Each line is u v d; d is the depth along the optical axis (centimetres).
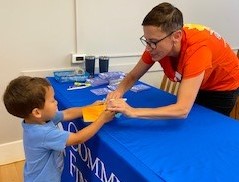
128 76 157
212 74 147
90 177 124
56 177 117
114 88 175
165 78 237
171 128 120
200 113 137
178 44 123
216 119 131
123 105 119
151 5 256
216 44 136
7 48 205
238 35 328
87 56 225
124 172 95
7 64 208
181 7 277
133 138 110
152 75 283
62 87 177
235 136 114
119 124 123
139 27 256
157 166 91
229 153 101
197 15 291
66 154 149
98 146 112
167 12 115
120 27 246
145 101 152
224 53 142
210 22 303
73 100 153
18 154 229
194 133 116
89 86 180
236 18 322
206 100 161
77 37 228
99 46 241
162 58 134
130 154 98
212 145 106
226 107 162
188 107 115
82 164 131
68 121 136
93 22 231
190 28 130
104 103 138
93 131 111
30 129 109
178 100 117
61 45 223
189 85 117
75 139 108
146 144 105
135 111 116
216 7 301
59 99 156
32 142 108
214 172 88
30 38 210
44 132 107
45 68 222
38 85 107
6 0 195
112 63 252
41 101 107
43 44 216
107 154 106
